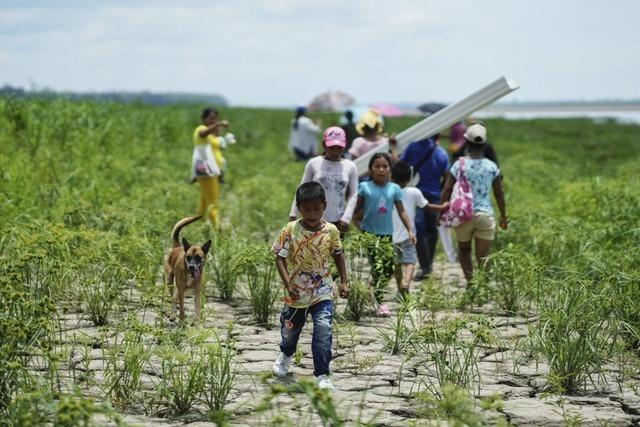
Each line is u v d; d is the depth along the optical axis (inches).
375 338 636.7
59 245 740.7
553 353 552.7
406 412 474.3
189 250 628.4
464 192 796.0
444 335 546.0
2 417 411.8
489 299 774.5
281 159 2025.1
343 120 1208.2
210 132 1093.8
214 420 428.5
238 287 768.3
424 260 887.1
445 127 888.9
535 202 1216.8
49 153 1214.3
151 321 663.1
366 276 853.2
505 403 498.6
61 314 669.3
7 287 534.0
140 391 493.4
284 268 520.1
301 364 566.3
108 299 660.1
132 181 1299.2
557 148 2716.5
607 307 614.5
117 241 781.9
